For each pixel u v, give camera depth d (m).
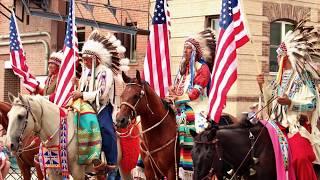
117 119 10.59
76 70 12.57
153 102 10.97
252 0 18.84
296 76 9.86
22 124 10.23
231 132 9.58
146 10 21.41
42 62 24.47
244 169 9.69
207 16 19.52
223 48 10.78
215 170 9.40
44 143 10.61
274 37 19.56
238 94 18.39
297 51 9.81
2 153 10.84
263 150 9.59
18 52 15.13
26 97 10.36
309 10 20.02
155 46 12.43
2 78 26.08
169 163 11.18
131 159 11.77
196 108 11.20
